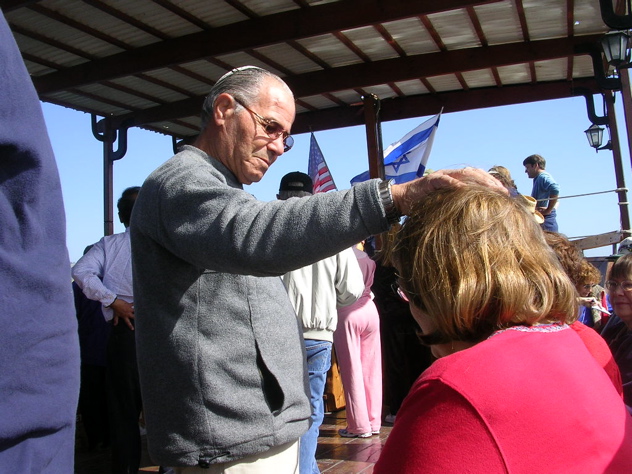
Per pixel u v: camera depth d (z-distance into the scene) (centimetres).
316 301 401
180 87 865
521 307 114
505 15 686
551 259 121
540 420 102
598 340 199
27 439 103
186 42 706
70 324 112
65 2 621
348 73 819
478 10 671
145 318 187
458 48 778
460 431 102
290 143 216
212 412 179
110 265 420
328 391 624
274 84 202
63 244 113
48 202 109
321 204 147
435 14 678
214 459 177
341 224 143
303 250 146
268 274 154
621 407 114
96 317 505
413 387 113
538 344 112
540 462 101
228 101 197
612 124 880
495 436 101
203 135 205
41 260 106
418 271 120
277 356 188
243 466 182
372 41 748
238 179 205
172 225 165
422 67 788
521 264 117
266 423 183
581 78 879
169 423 182
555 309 120
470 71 835
